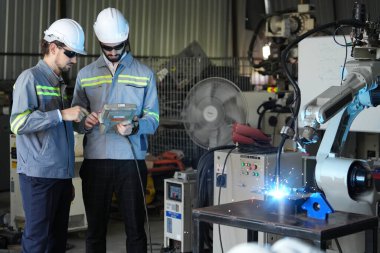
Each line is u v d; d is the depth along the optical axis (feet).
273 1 29.66
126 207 11.76
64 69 11.05
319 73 15.70
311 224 8.42
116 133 11.60
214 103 15.42
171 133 21.33
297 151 13.50
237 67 24.34
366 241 9.12
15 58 24.26
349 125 10.07
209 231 14.20
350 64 9.77
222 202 13.20
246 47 30.91
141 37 27.20
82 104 12.01
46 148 10.55
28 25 24.44
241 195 12.79
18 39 24.27
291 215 8.95
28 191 10.57
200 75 22.26
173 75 22.07
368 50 9.91
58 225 11.07
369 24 10.03
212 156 13.75
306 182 13.17
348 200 9.25
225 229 12.96
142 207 11.87
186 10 28.63
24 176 10.59
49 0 24.77
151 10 27.37
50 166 10.54
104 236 11.91
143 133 11.55
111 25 11.46
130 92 11.86
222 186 13.17
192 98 15.52
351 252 12.70
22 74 10.61
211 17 29.63
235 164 12.87
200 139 15.55
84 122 11.18
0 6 23.70
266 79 25.75
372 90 9.87
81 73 12.00
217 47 29.99
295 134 9.30
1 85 23.53
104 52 11.71
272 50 20.66
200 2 29.12
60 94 11.09
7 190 23.52
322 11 29.09
